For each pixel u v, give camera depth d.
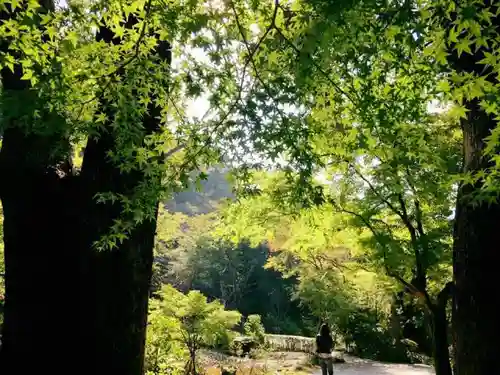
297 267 14.62
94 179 4.12
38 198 4.05
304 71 3.43
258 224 9.05
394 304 17.55
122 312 3.96
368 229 9.52
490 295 4.29
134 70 3.83
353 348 21.14
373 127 4.12
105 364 3.84
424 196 7.90
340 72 4.13
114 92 3.74
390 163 5.10
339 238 9.80
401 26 2.93
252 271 30.05
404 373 15.27
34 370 3.80
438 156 6.86
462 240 4.57
